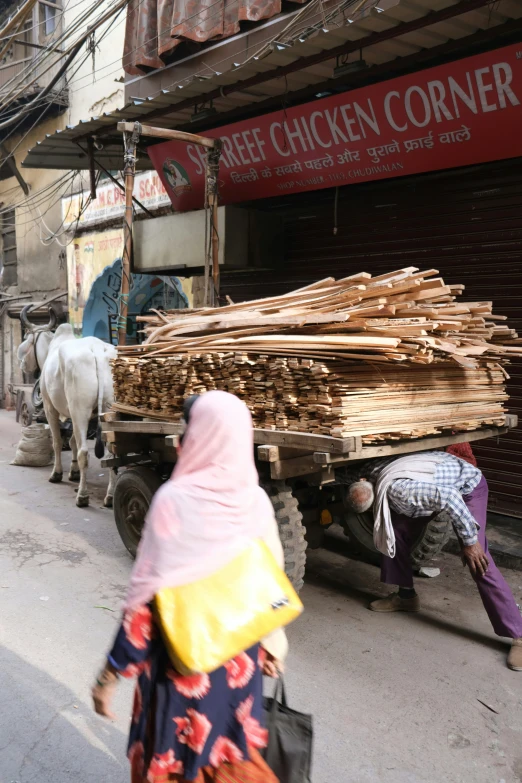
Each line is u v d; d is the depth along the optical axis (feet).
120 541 18.11
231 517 5.98
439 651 12.14
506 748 9.41
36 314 47.14
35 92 42.47
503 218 18.80
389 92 17.79
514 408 18.98
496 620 11.66
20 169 48.93
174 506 5.90
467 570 16.22
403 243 21.15
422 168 18.89
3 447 32.94
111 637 12.50
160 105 20.89
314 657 11.86
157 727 5.81
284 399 11.37
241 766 5.96
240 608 5.73
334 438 10.53
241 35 23.29
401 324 10.90
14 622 13.00
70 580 15.24
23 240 49.62
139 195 35.86
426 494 11.63
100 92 39.60
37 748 9.22
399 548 12.91
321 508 14.57
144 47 26.66
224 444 6.02
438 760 9.09
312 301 12.42
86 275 42.01
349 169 20.40
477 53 16.79
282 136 21.04
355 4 16.69
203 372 12.71
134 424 14.70
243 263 23.32
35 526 19.38
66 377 21.24
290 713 6.86
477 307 12.85
